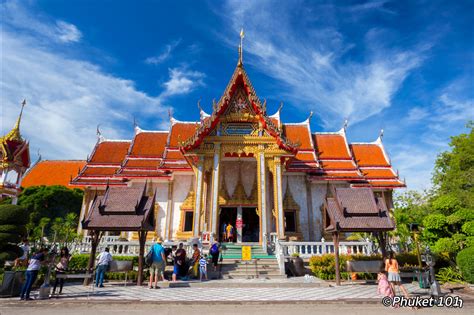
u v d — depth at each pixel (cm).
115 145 3381
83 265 1770
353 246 1862
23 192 3575
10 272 1134
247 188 2667
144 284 1437
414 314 848
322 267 1628
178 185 2856
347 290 1252
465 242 1515
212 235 2011
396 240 2392
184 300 1023
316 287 1346
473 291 1255
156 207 2797
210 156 2317
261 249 2011
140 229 1369
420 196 3534
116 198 1468
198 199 2197
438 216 1630
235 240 2533
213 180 2231
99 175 2988
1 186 2941
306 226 2717
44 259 1131
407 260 1734
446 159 3412
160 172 2853
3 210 1531
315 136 3359
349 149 3175
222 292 1205
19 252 1554
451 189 2905
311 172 2862
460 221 1574
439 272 1530
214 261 1680
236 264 1744
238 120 2378
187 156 2361
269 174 2488
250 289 1291
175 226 2733
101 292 1207
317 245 1867
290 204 2744
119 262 1412
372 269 1397
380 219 1432
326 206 1524
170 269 1680
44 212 3494
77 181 2934
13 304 978
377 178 2923
